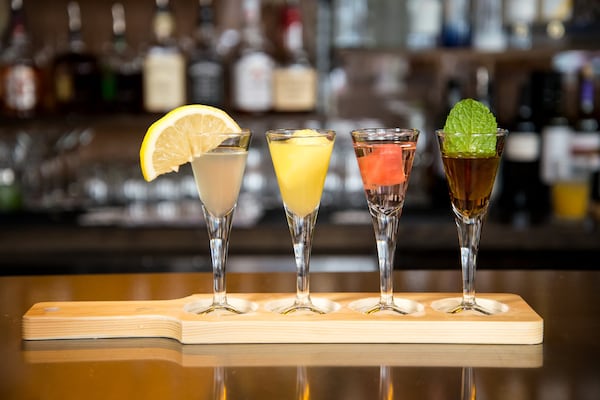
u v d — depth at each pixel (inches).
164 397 34.4
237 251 100.0
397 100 118.0
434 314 43.1
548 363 38.7
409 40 108.8
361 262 100.0
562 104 118.5
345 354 40.2
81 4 116.6
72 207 111.2
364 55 109.9
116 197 111.2
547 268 100.8
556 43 108.0
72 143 116.6
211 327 41.9
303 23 117.4
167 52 107.7
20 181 112.5
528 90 108.7
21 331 44.1
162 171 43.1
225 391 35.1
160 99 105.3
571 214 104.0
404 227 100.4
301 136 42.3
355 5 108.9
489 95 109.8
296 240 44.6
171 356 39.9
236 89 107.0
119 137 118.1
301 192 43.3
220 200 43.6
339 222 101.0
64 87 107.8
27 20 116.3
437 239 100.4
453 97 109.7
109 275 57.1
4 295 51.3
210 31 110.4
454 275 57.4
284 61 115.8
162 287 52.9
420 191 115.6
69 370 37.9
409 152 42.6
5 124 106.1
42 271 100.2
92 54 109.7
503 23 109.0
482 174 42.0
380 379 36.6
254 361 39.1
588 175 105.4
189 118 42.6
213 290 47.9
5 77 107.3
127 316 43.2
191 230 100.3
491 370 37.8
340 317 42.6
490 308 45.6
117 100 109.7
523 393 34.9
